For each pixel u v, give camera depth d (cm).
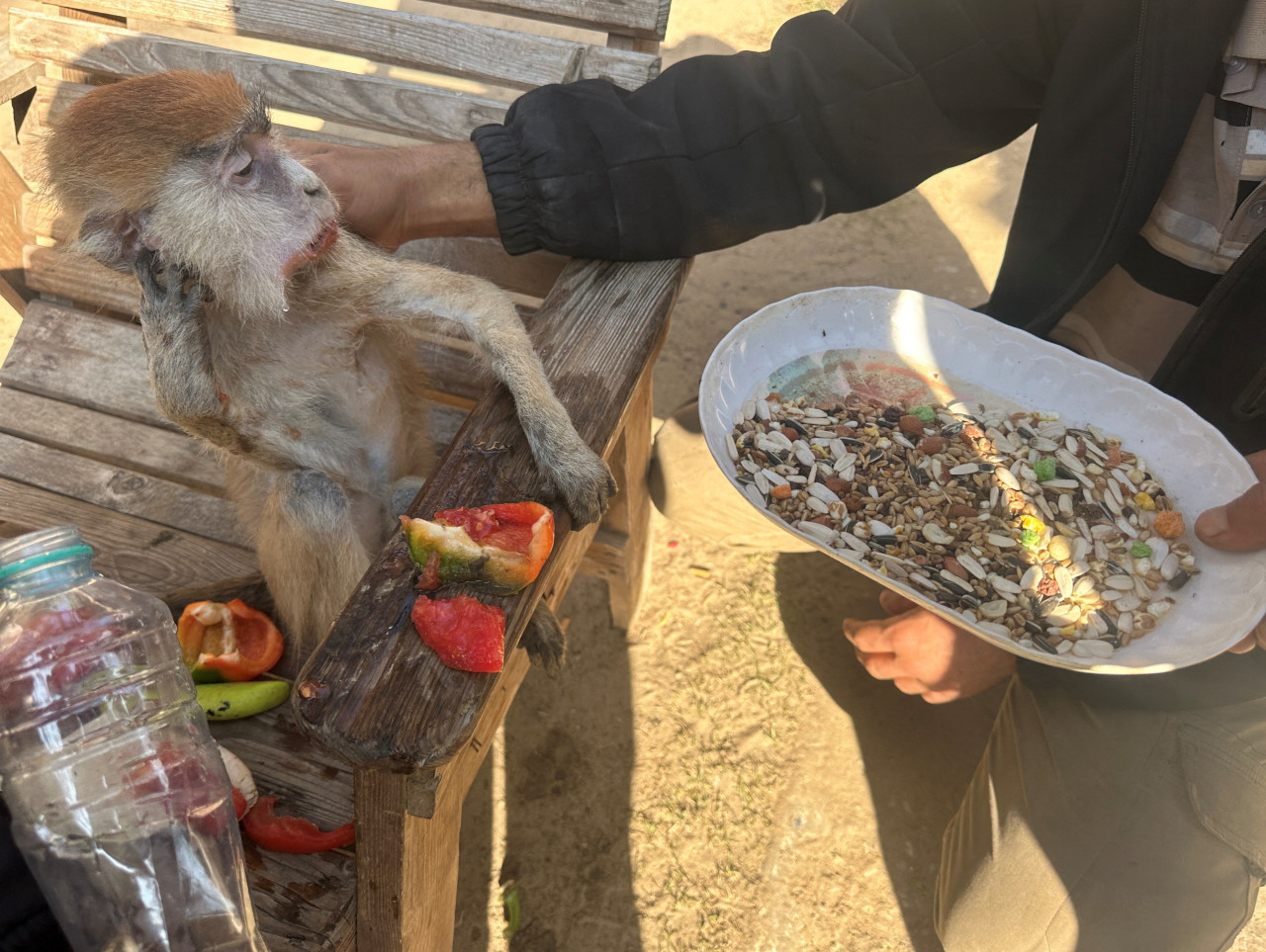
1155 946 75
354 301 67
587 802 100
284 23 90
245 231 61
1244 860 71
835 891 95
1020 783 79
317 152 69
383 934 59
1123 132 69
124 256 62
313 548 68
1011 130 79
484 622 47
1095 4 68
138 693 43
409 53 88
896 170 75
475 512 51
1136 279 78
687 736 104
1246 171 67
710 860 96
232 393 68
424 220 71
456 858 65
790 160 72
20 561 40
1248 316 69
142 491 90
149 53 91
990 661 86
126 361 95
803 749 103
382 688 45
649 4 83
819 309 76
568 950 92
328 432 73
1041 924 78
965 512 69
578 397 62
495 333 62
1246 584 60
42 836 39
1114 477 70
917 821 98
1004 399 75
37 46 92
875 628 93
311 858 60
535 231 71
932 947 92
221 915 42
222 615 71
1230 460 66
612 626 112
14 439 93
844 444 73
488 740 69
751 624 112
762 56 75
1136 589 65
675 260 73
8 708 41
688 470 99
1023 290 83
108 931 39
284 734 68
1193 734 72
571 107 70
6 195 95
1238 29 64
